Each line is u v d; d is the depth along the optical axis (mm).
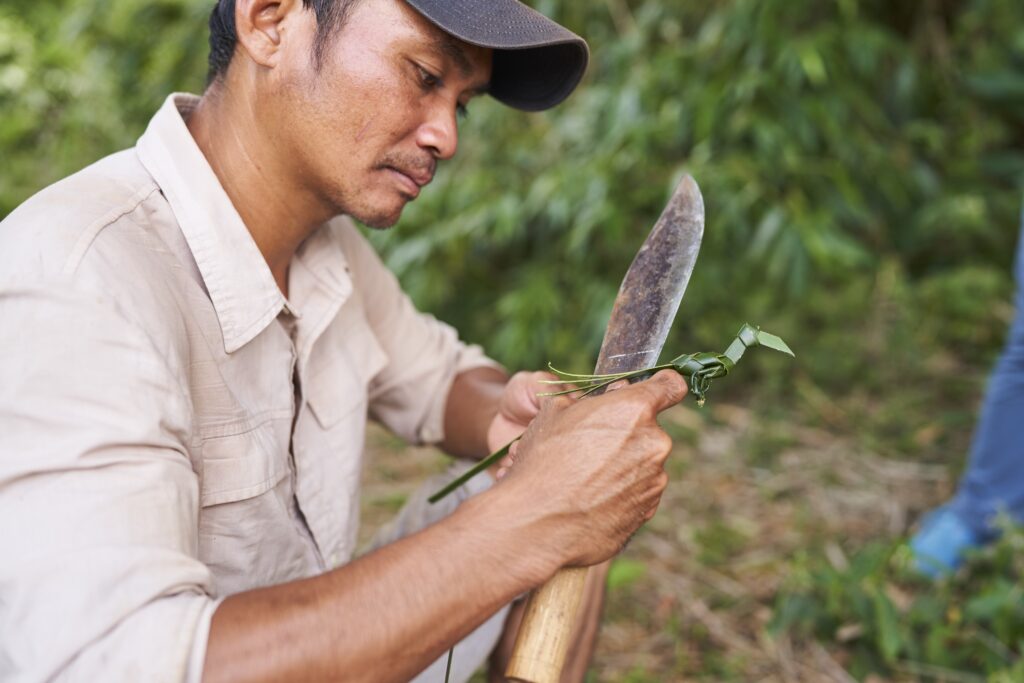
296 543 1316
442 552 979
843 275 3873
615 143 3717
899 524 2697
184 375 1084
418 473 3072
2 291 1008
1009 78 4008
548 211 3754
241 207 1244
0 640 918
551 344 3678
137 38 5102
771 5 3652
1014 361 2238
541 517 1010
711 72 3812
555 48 1349
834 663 2094
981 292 3807
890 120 4133
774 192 3732
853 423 3320
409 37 1143
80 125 5262
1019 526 2188
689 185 1297
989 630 2078
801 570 2232
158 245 1149
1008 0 4102
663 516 2760
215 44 1240
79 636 887
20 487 939
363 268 1612
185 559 946
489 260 4172
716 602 2344
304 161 1202
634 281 1262
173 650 888
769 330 3723
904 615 2164
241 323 1200
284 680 910
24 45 5422
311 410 1373
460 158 4055
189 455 1088
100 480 942
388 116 1164
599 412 1055
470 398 1694
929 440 3195
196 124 1269
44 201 1084
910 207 4133
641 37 3887
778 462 3070
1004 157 4141
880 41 3818
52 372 972
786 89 3723
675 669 2094
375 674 946
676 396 1101
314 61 1157
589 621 1521
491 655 1537
